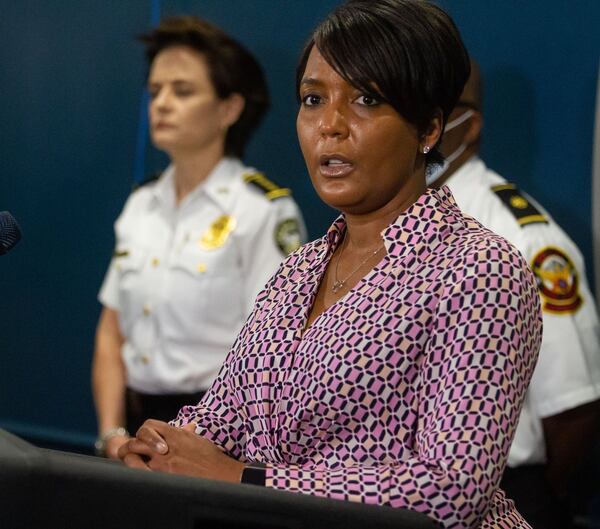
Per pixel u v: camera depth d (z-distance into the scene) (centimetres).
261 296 365
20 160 881
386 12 323
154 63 700
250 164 772
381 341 310
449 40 328
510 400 296
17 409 897
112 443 684
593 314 590
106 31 841
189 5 801
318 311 341
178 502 224
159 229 702
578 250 611
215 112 691
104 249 853
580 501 647
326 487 292
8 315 897
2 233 274
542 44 664
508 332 300
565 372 569
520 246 580
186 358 672
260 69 707
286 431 321
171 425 359
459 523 285
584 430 580
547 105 663
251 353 341
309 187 753
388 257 326
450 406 295
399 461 308
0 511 211
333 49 323
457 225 328
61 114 863
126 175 839
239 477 312
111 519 221
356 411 311
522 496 575
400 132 327
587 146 651
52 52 865
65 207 867
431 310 309
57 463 218
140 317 691
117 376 705
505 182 610
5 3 882
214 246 675
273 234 675
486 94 682
